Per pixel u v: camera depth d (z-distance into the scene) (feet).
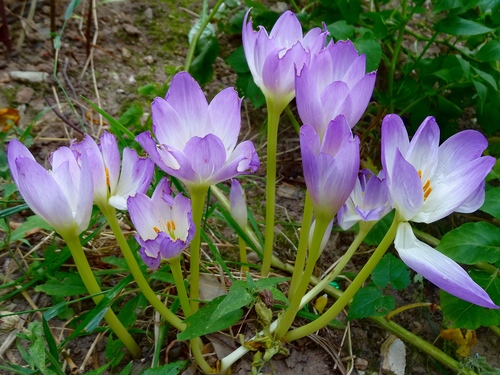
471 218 1.74
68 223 0.98
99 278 1.37
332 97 1.00
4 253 1.45
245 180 1.78
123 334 1.20
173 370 1.05
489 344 1.46
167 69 1.87
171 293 1.37
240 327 1.29
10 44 1.92
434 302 1.54
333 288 1.45
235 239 1.59
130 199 0.96
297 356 1.30
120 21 2.16
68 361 1.23
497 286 1.30
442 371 1.36
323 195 0.95
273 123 1.18
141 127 1.69
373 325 1.44
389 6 2.34
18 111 1.76
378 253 1.02
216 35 2.09
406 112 1.92
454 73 1.70
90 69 1.98
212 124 1.02
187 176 0.98
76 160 0.99
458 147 0.98
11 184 1.43
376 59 1.60
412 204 0.92
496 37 1.81
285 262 1.56
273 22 1.94
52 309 1.14
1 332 1.29
